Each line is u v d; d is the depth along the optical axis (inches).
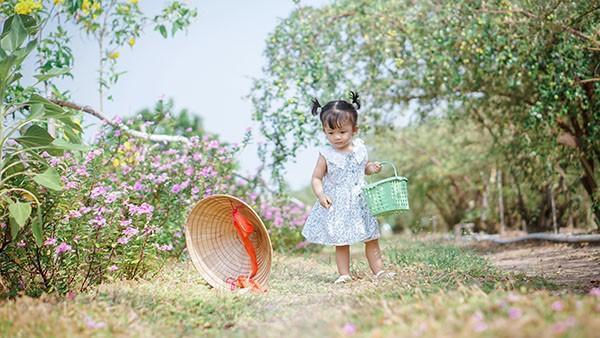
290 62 323.6
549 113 289.6
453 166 504.4
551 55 274.1
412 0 309.9
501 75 325.1
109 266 185.8
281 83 314.0
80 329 123.3
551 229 455.2
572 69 267.7
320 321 125.0
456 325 102.0
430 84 351.3
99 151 207.5
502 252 343.0
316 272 236.8
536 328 97.7
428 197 627.8
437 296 129.8
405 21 312.2
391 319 115.3
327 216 205.0
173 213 248.5
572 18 259.8
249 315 147.4
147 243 199.5
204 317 143.4
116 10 267.4
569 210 418.9
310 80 311.6
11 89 205.6
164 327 132.3
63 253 176.9
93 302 142.1
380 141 510.9
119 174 248.7
